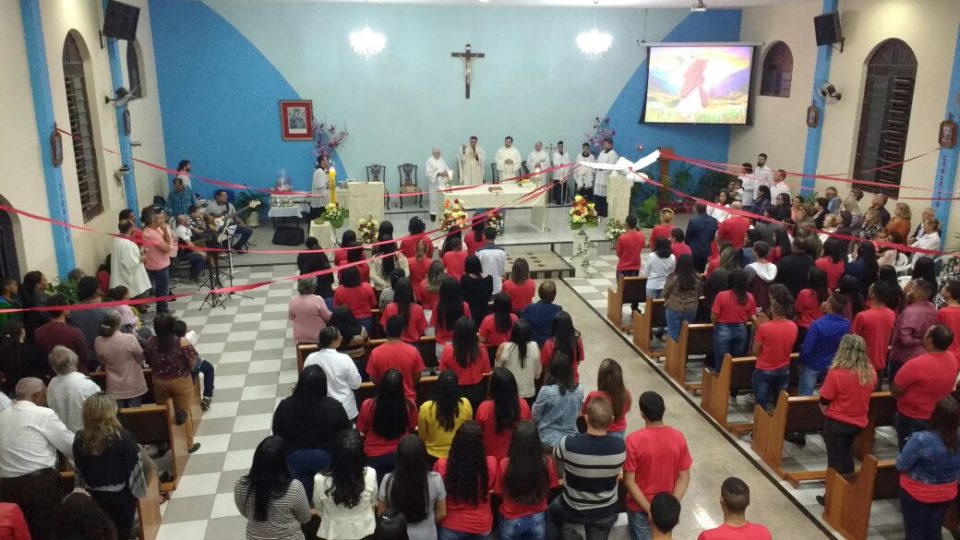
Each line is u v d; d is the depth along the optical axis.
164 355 6.59
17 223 8.41
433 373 7.54
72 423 5.59
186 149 15.84
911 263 10.70
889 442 7.17
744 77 16.55
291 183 16.45
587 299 11.41
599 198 17.02
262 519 4.05
